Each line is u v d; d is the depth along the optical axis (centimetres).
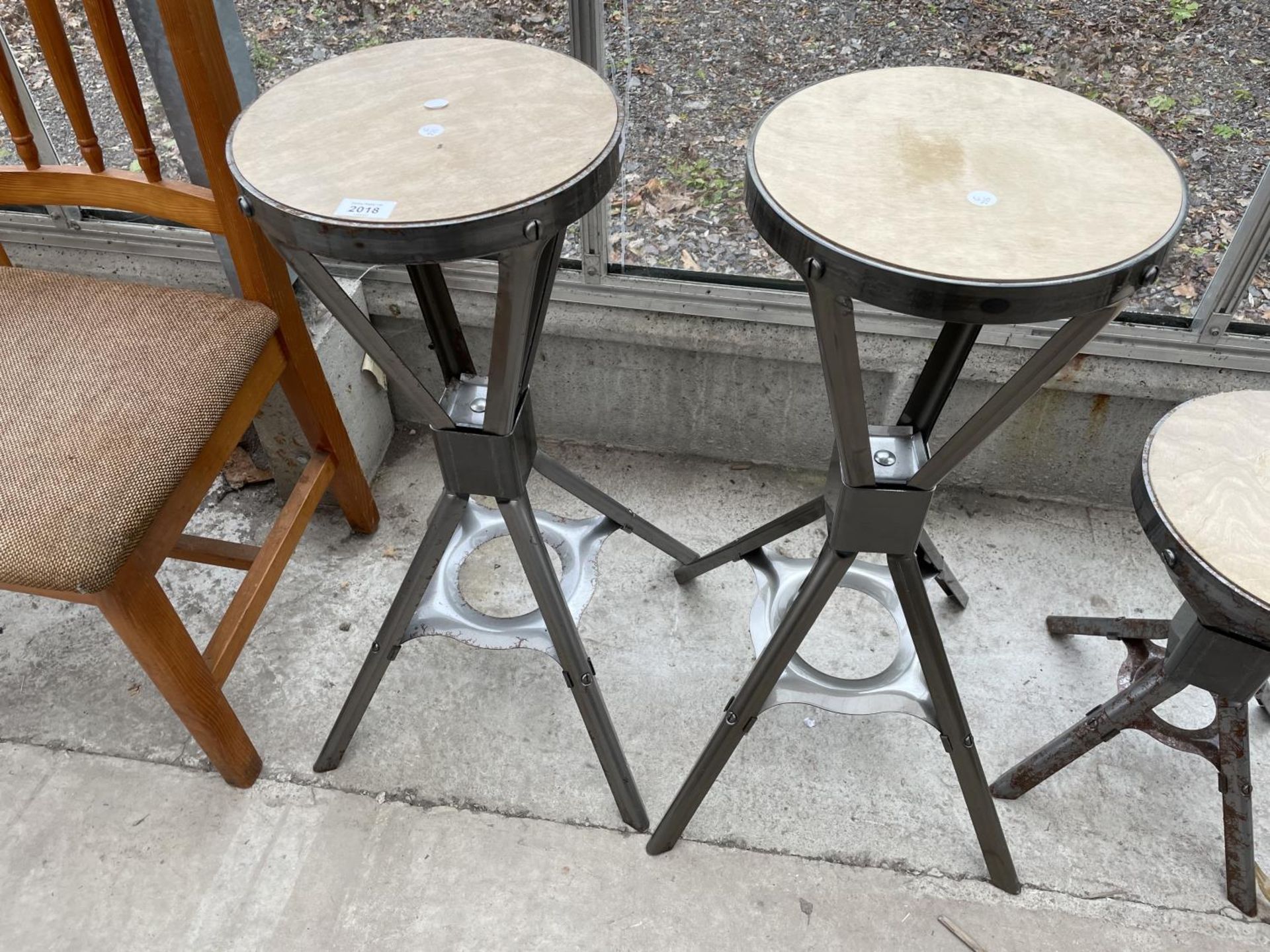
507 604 158
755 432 174
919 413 105
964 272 67
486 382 112
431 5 132
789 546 165
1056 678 146
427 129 87
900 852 126
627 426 178
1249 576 88
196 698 118
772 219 74
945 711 105
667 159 140
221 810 129
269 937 117
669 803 131
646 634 152
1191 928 118
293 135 87
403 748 137
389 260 78
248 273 121
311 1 135
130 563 103
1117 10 121
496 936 117
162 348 114
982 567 161
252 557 143
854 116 86
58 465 100
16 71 145
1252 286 135
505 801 131
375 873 123
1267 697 136
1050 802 131
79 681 144
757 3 125
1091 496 170
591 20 124
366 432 171
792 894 121
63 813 129
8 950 115
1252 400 108
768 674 106
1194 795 131
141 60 146
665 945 117
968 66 130
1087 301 69
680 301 151
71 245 159
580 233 145
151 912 119
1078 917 119
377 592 158
